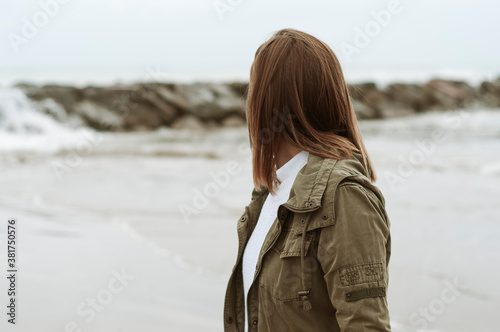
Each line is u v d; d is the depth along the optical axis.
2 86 20.02
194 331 3.38
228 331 1.45
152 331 3.36
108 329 3.32
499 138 14.91
